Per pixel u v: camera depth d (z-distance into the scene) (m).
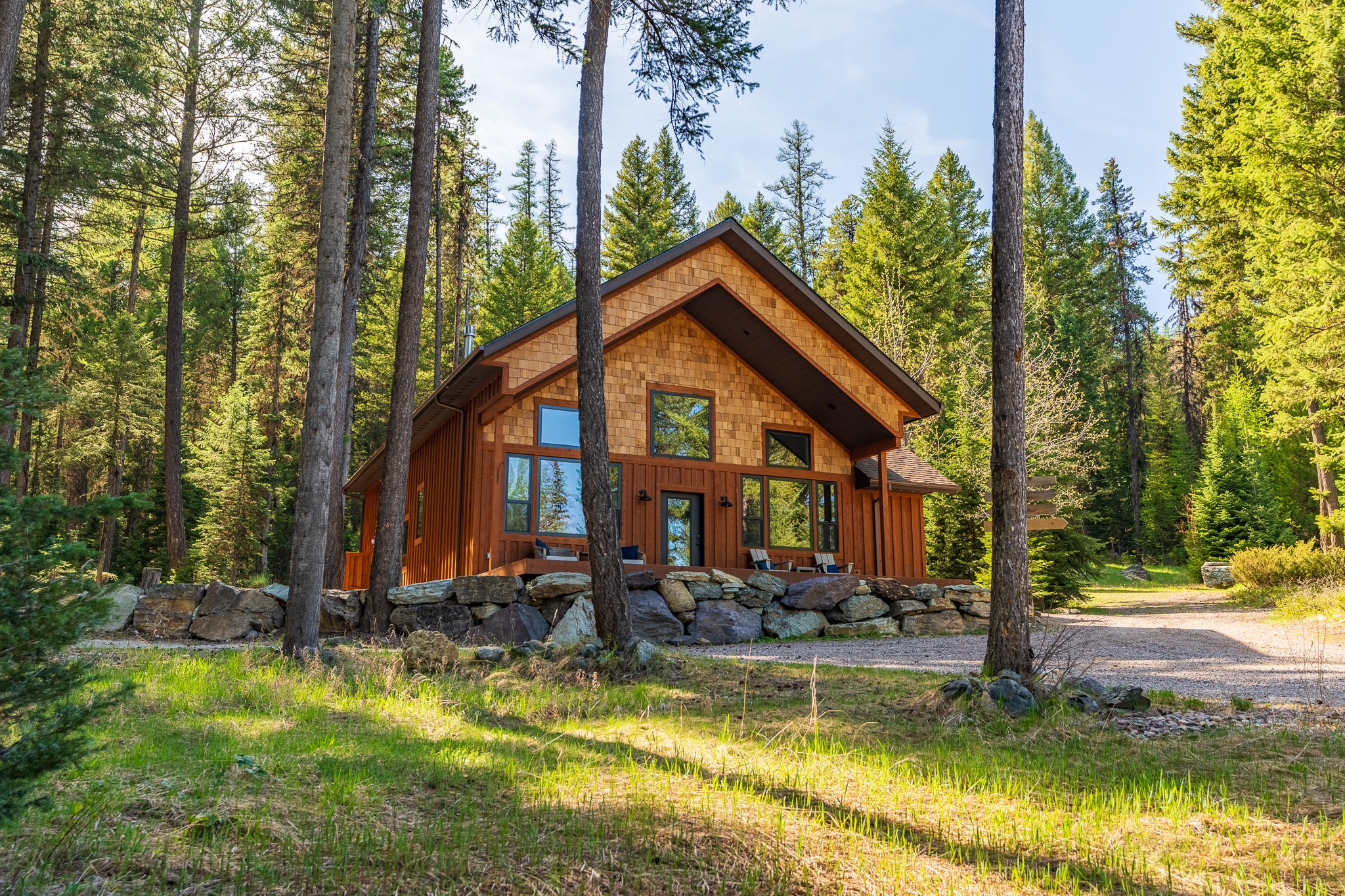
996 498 8.99
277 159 25.89
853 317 40.97
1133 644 14.21
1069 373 35.47
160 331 46.00
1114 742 6.85
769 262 18.19
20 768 3.23
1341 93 21.55
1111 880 4.12
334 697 8.24
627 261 47.50
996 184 9.38
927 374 36.38
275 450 43.94
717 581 16.36
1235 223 31.88
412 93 25.48
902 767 6.09
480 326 46.88
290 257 30.36
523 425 17.67
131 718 6.63
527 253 45.88
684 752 6.52
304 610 10.66
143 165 24.31
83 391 34.75
